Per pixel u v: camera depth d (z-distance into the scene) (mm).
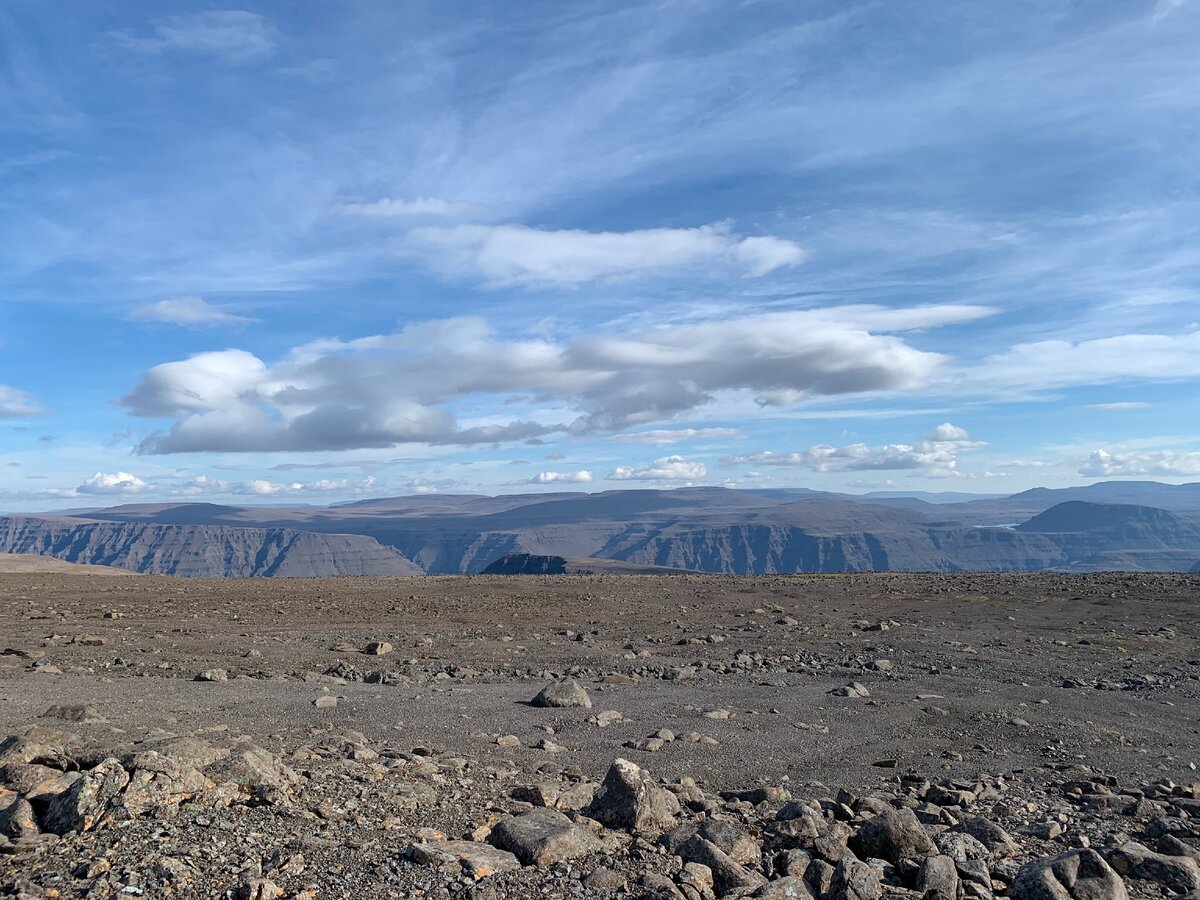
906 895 6000
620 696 14594
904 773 10328
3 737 9508
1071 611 26906
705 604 29703
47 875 5199
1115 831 8164
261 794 6832
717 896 5859
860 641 21625
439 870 5676
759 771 10250
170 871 5277
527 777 9094
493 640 21547
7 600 29156
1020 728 12750
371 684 15555
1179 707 14508
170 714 11750
